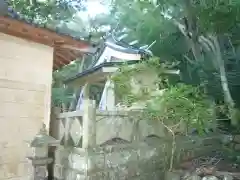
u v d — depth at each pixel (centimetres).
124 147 595
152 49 1489
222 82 1145
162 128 695
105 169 544
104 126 565
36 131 514
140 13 1540
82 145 527
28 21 470
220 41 1302
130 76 718
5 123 470
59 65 771
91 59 1274
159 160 676
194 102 613
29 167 493
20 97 493
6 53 479
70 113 590
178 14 1403
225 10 1091
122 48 1042
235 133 992
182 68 1408
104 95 780
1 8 459
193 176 616
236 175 614
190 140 792
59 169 600
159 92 668
